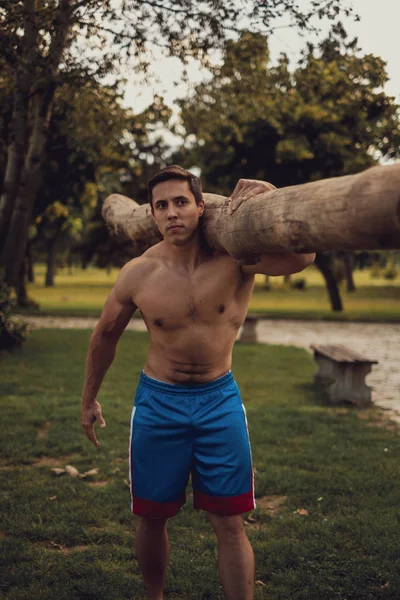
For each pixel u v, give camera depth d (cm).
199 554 356
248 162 2177
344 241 170
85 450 560
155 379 266
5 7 782
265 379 1016
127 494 446
